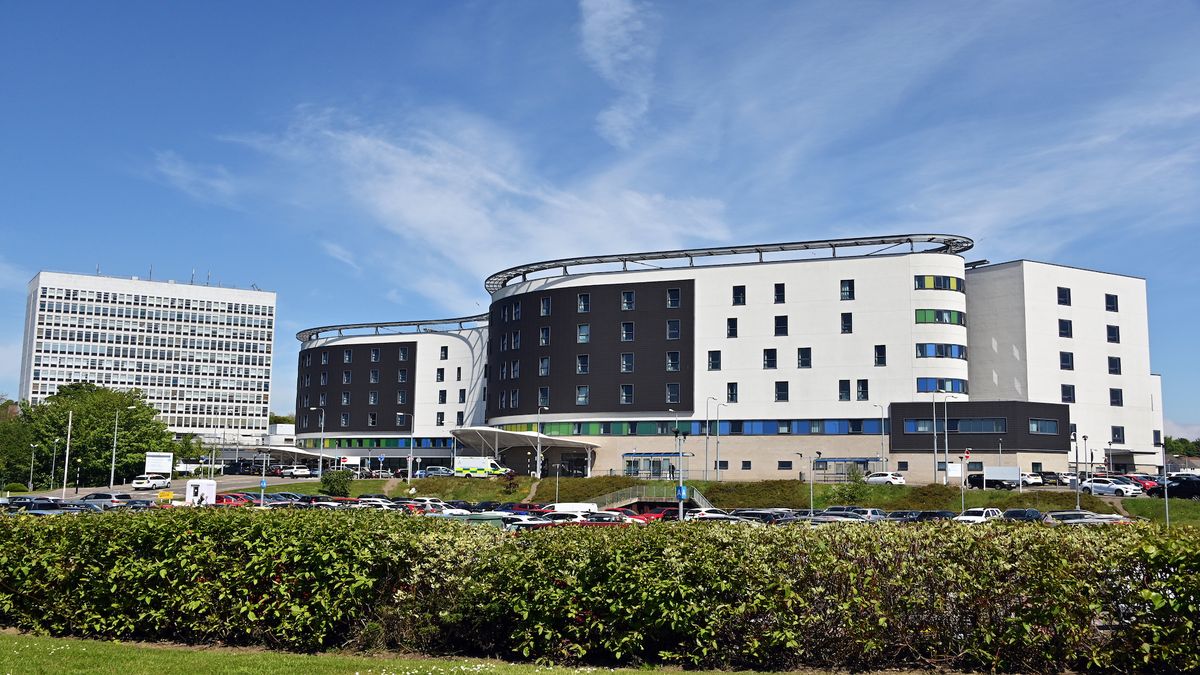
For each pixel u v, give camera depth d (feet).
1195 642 40.91
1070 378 341.62
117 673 43.57
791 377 339.36
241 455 530.27
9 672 43.57
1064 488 282.56
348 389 492.13
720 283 354.74
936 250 351.46
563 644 47.67
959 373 326.44
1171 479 269.85
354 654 50.62
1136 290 360.89
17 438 425.69
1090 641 42.75
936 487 276.00
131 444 420.77
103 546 55.16
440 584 50.44
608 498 293.02
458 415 463.83
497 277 406.21
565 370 371.97
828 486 289.12
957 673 44.16
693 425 350.02
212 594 52.95
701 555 45.93
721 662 46.21
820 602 45.16
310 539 51.42
